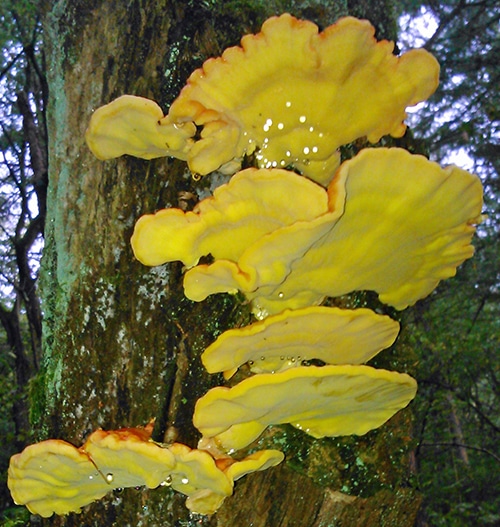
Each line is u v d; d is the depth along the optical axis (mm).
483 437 3176
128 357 697
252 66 607
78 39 709
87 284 707
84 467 619
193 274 630
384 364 772
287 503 700
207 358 641
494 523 2906
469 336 2980
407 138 797
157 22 685
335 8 740
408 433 776
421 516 2000
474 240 3068
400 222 648
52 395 728
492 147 2781
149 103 629
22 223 3477
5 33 2898
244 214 622
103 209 704
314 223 574
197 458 606
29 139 2789
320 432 712
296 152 681
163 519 688
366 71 634
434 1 2832
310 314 636
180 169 693
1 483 2939
